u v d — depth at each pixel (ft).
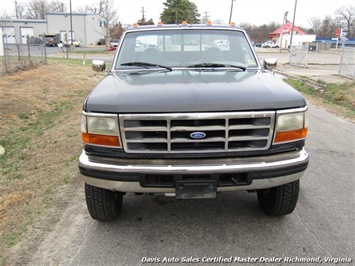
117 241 10.74
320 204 13.08
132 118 9.09
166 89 9.98
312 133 23.24
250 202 13.23
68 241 10.71
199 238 10.89
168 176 9.36
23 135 23.04
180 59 13.73
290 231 11.23
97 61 15.70
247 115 9.15
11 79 44.73
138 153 9.35
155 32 14.42
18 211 12.51
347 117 28.84
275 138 9.49
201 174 9.20
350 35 310.04
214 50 14.08
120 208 12.29
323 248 10.36
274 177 9.55
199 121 9.12
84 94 40.09
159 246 10.49
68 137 21.98
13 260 9.79
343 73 60.49
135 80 11.37
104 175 9.46
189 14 227.20
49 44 178.81
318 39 276.21
